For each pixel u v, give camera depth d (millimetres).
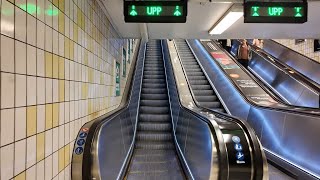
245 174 2438
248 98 5809
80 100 2576
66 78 2188
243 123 2867
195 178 3152
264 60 9070
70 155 2262
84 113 2715
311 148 3465
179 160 4449
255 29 4852
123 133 3672
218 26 4371
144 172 3826
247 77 7488
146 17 2941
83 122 2676
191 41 11195
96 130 2113
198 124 3307
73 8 2373
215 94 7496
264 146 4727
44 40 1773
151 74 8953
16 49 1436
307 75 8031
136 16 2941
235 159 2461
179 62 8648
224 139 2576
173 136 5719
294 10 2982
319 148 3311
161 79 8633
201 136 3053
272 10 2980
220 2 3234
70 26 2291
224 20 3984
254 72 9383
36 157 1643
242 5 3396
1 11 1312
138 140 5746
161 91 7871
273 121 4582
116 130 3041
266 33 5184
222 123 2850
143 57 9453
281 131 4262
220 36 5465
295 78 7277
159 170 3926
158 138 5797
